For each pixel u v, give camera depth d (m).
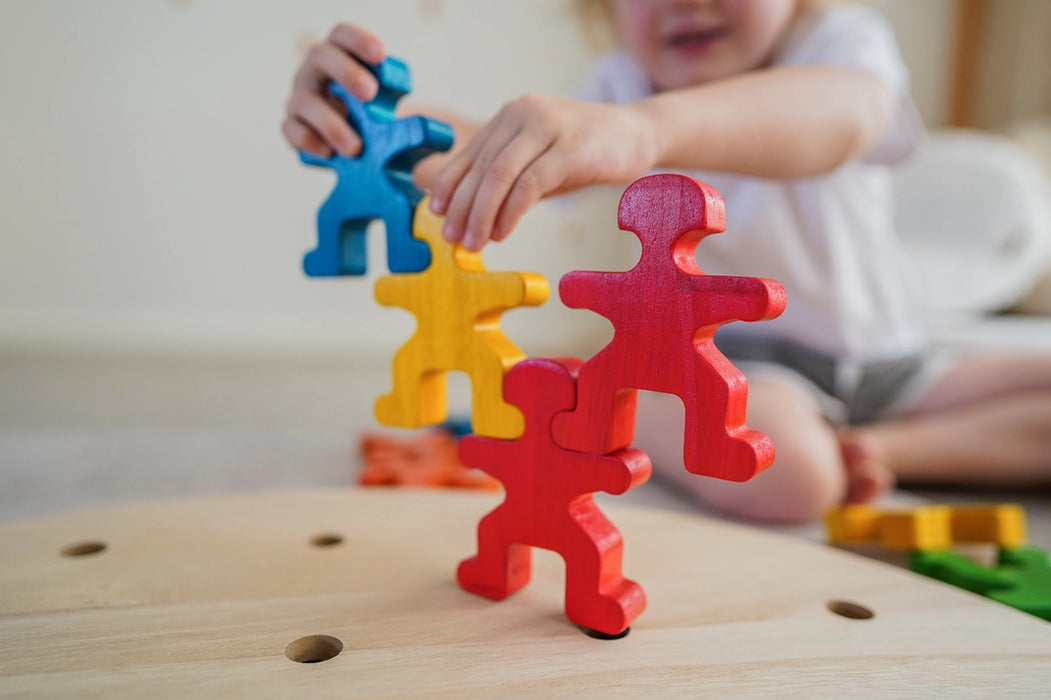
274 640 0.44
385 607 0.49
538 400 0.48
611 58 1.34
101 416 1.55
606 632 0.45
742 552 0.59
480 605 0.49
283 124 0.61
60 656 0.42
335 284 2.42
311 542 0.60
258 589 0.51
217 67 2.29
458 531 0.62
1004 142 1.97
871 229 1.22
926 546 0.73
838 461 0.99
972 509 0.74
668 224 0.42
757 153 0.71
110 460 1.21
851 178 1.19
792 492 0.93
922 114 2.30
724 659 0.43
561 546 0.47
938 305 1.70
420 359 0.53
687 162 0.66
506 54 2.37
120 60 2.24
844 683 0.41
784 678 0.41
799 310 1.21
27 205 2.24
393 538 0.61
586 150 0.53
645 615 0.48
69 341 2.26
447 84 2.37
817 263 1.19
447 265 0.52
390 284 0.54
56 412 1.58
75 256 2.28
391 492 0.72
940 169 1.80
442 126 0.54
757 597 0.51
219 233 2.35
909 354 1.27
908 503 1.05
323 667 0.41
